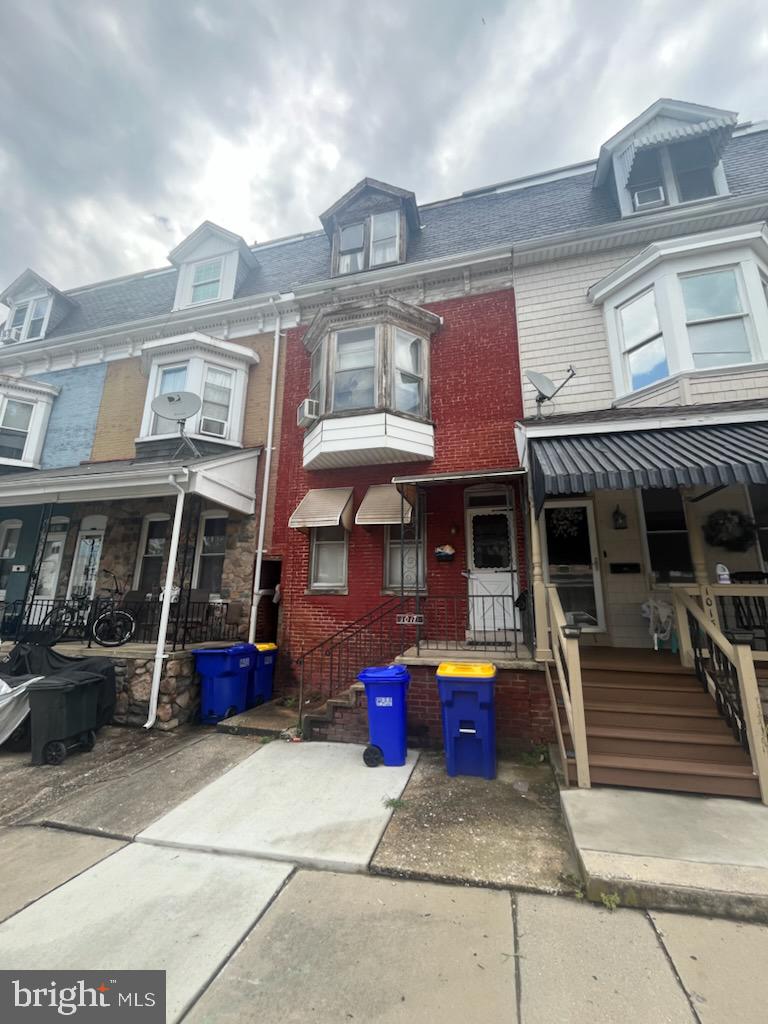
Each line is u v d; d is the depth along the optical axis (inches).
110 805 170.2
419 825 148.9
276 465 374.6
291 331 402.9
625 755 173.8
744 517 262.1
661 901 107.9
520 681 214.1
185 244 465.7
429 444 323.3
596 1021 80.4
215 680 274.8
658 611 254.5
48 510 414.6
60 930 104.3
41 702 217.0
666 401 268.5
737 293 266.7
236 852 137.4
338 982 89.7
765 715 185.2
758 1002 83.4
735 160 346.0
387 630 308.3
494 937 101.2
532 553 222.8
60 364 475.8
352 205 415.8
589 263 330.3
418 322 341.4
